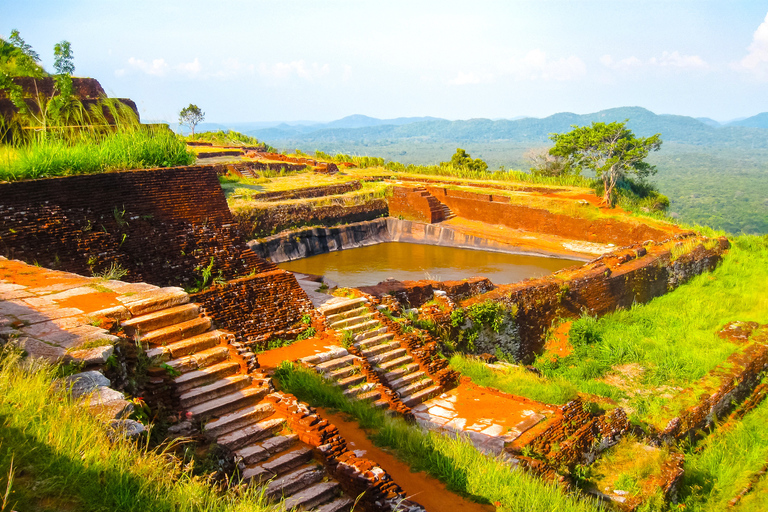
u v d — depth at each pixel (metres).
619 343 21.05
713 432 15.96
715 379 17.41
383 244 39.50
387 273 30.17
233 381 8.62
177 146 14.96
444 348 16.56
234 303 13.21
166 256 13.08
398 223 40.91
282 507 6.30
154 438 6.77
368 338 14.20
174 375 8.13
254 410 8.35
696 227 35.28
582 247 35.06
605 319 23.80
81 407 5.45
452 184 47.84
